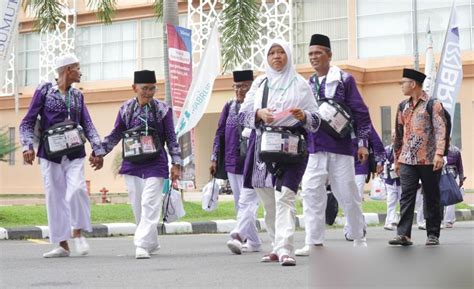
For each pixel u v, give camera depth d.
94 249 10.22
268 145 7.32
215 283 6.46
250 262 8.16
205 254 9.30
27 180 31.61
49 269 7.68
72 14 30.59
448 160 14.25
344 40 26.86
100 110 29.83
